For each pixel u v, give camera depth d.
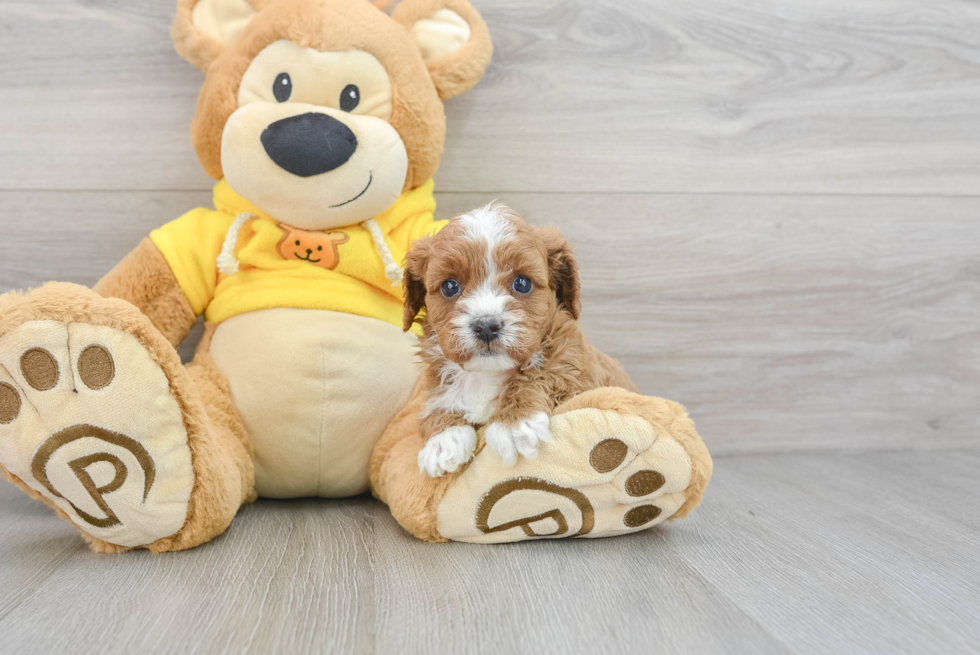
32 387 1.10
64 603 1.01
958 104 2.00
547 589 1.07
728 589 1.09
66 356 1.10
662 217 1.93
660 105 1.90
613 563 1.19
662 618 0.98
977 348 2.08
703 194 1.94
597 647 0.90
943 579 1.15
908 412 2.08
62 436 1.12
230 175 1.45
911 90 1.98
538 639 0.92
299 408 1.45
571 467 1.19
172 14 1.76
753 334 1.99
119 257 1.80
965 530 1.39
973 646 0.92
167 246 1.52
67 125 1.75
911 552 1.27
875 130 1.98
